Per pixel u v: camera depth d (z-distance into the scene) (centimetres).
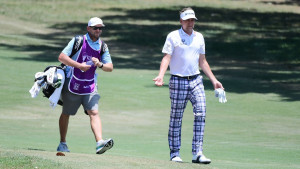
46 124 4038
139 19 13188
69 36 10975
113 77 6725
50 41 10162
